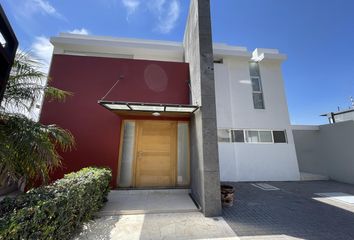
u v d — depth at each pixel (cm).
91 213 364
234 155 871
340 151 898
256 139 907
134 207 445
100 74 652
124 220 380
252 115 928
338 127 920
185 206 454
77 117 607
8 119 337
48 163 361
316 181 868
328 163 951
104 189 455
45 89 442
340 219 392
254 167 866
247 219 389
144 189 573
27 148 318
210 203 407
